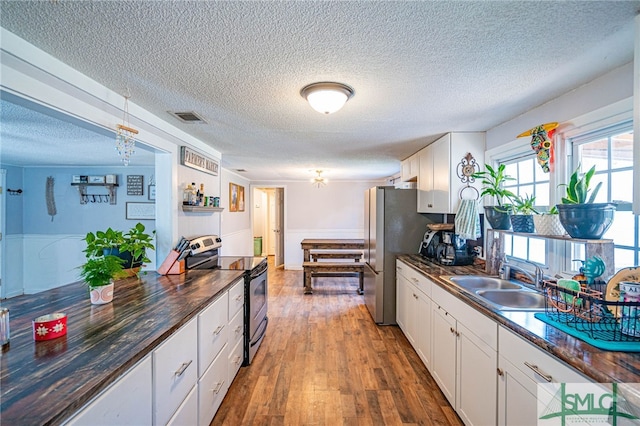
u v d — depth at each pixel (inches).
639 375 36.4
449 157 105.8
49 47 51.2
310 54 53.8
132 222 191.6
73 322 54.9
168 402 52.4
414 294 111.3
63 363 40.0
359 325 141.1
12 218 181.8
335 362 105.7
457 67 58.8
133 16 42.8
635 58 42.8
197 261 108.3
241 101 76.8
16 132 106.0
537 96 73.4
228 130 104.7
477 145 105.6
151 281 87.1
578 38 48.8
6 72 48.3
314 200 281.1
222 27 45.6
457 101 76.9
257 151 143.6
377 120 93.1
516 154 91.8
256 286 111.1
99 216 191.6
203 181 126.7
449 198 106.0
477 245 111.6
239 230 255.3
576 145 71.4
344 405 82.0
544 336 47.4
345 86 67.2
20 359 41.0
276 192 297.0
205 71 60.3
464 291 76.1
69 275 189.8
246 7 40.9
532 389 48.3
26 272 187.6
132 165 188.5
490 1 39.6
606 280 54.1
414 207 142.8
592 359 40.3
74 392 33.7
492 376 59.8
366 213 172.2
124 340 47.4
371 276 152.1
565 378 42.0
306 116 89.2
